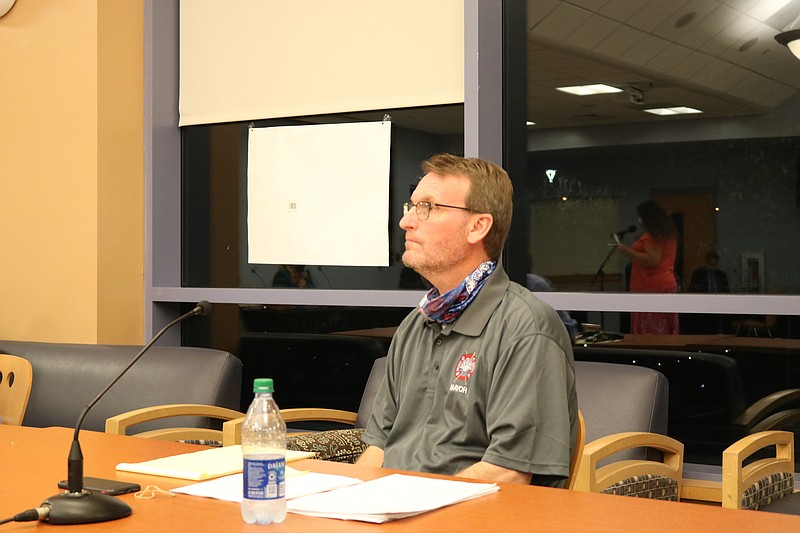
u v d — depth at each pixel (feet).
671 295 11.13
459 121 12.95
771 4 11.23
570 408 7.10
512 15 12.57
